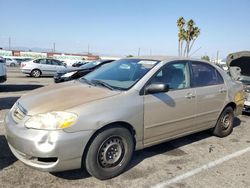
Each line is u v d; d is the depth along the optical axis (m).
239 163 4.18
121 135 3.46
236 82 5.64
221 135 5.33
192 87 4.45
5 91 10.41
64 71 11.14
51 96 3.52
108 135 3.33
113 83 3.92
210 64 5.05
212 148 4.75
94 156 3.25
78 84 4.12
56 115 3.04
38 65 18.58
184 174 3.72
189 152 4.51
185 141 5.04
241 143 5.11
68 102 3.26
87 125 3.11
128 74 4.08
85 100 3.30
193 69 4.60
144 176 3.60
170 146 4.73
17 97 8.92
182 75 4.38
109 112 3.29
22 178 3.34
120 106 3.41
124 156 3.56
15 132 3.10
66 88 3.88
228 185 3.49
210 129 5.30
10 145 3.38
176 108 4.11
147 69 4.01
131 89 3.65
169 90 4.07
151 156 4.25
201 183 3.50
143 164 3.95
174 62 4.33
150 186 3.36
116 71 4.30
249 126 6.40
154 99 3.79
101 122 3.20
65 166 3.08
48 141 2.96
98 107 3.24
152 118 3.78
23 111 3.29
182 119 4.25
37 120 3.05
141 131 3.69
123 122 3.46
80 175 3.50
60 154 3.00
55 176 3.44
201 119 4.65
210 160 4.23
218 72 5.15
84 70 10.79
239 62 7.68
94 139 3.23
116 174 3.51
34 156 3.00
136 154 4.30
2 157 3.87
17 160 3.80
